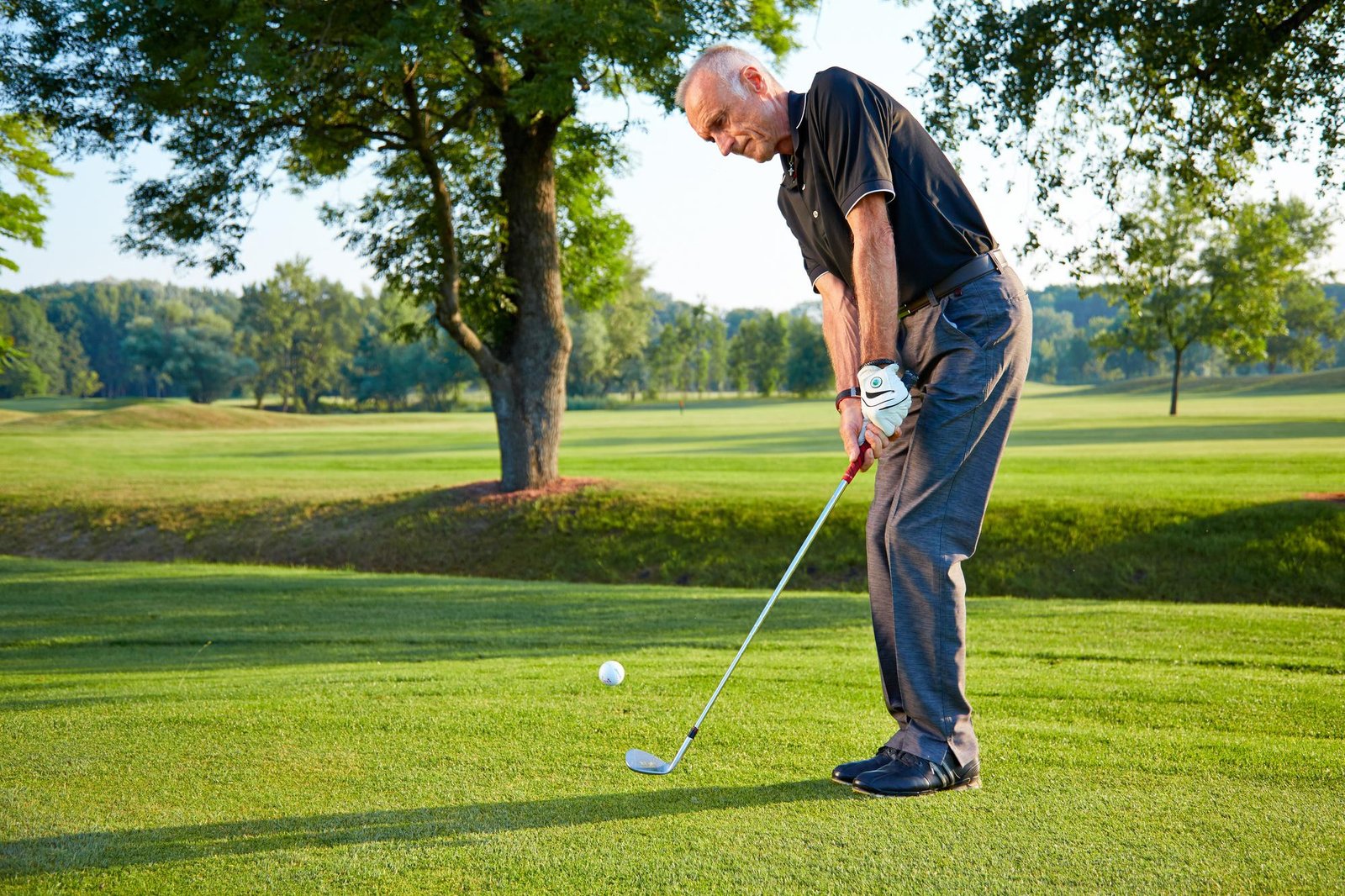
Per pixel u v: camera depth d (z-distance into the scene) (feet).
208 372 315.58
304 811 6.97
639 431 128.67
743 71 8.05
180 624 21.66
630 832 6.40
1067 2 37.52
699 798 7.15
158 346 315.58
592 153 53.11
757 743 8.76
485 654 16.69
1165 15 36.45
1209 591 34.81
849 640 17.43
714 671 13.30
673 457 79.82
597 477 57.21
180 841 6.38
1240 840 6.09
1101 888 5.39
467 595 27.50
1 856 6.16
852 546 42.37
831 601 24.48
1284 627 17.24
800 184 8.22
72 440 117.91
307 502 55.06
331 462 86.28
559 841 6.25
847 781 7.42
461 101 49.03
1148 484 48.42
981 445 7.63
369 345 332.60
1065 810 6.71
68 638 19.26
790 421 153.58
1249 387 234.99
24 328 371.35
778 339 341.82
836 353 8.68
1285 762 7.83
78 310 428.56
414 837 6.38
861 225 7.34
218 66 39.58
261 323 321.73
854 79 7.50
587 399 292.61
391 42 37.91
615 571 44.01
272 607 24.81
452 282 48.91
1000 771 7.73
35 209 38.58
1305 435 84.28
